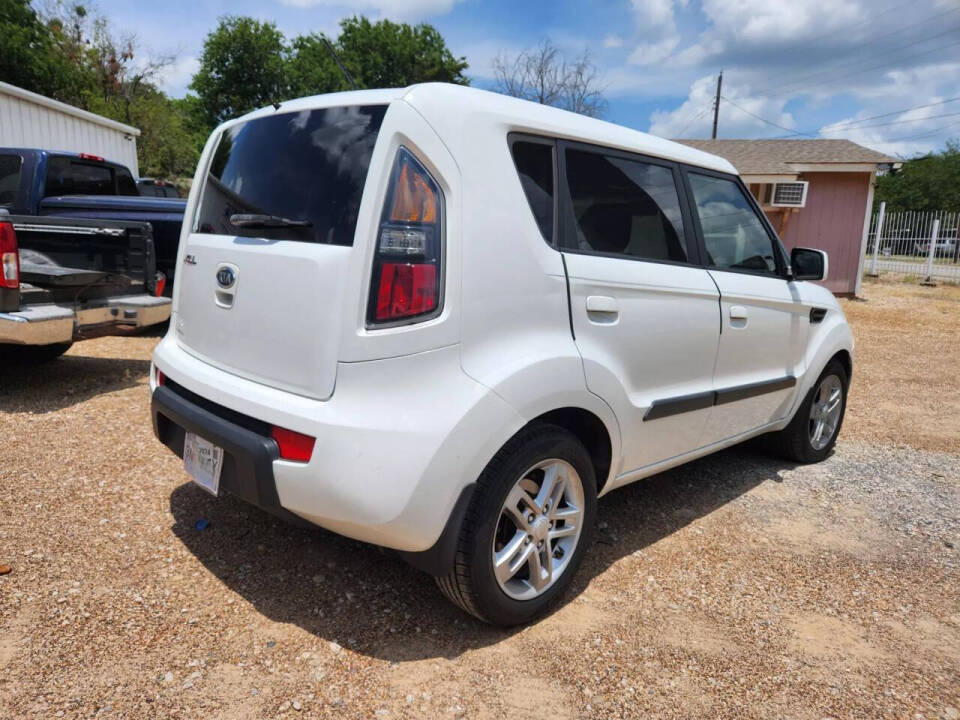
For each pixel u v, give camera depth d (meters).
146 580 2.70
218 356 2.55
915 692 2.32
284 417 2.17
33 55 26.70
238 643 2.36
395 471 2.08
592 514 2.74
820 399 4.54
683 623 2.65
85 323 5.02
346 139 2.29
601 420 2.69
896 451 5.00
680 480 4.19
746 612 2.76
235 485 2.34
